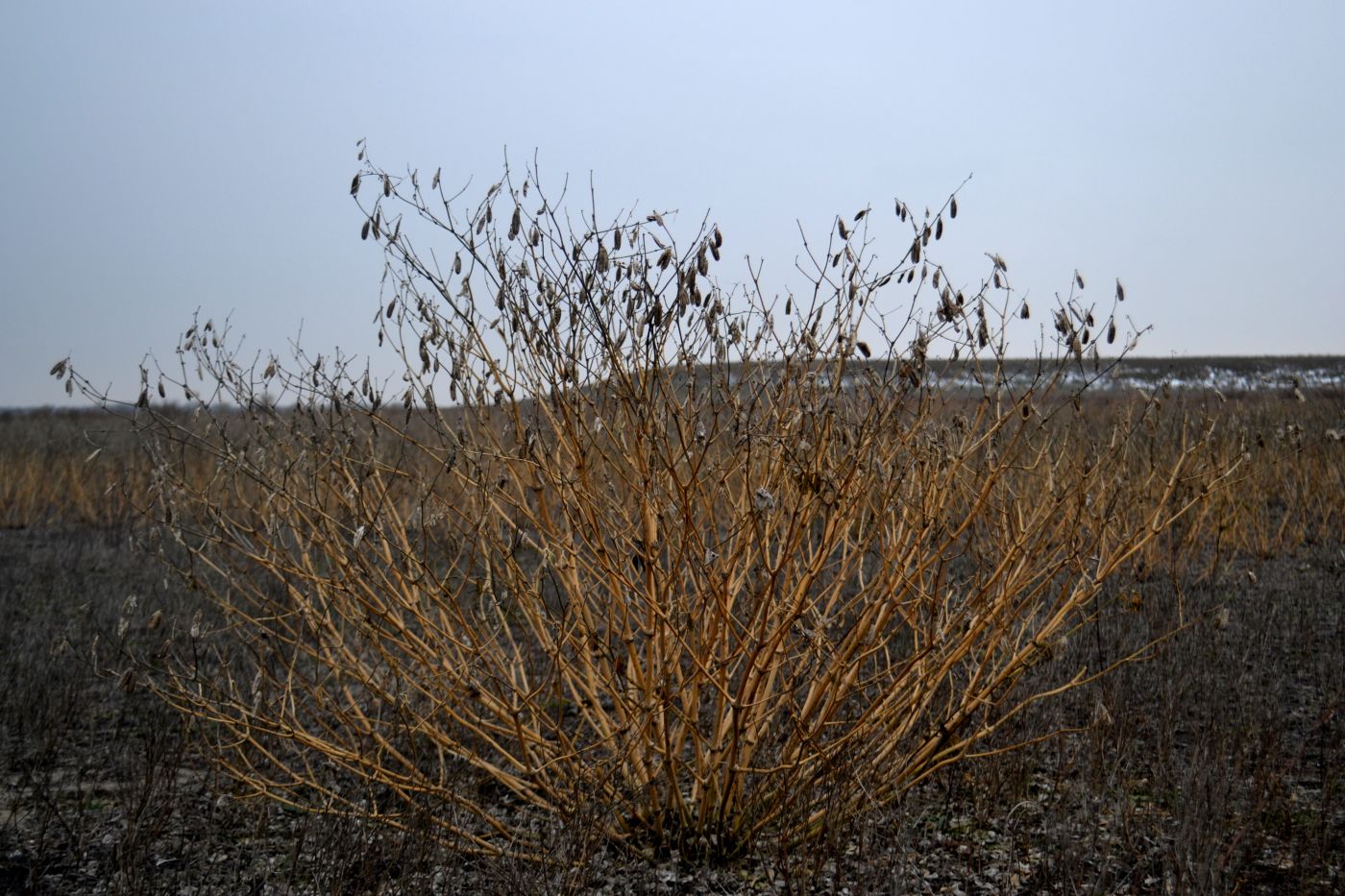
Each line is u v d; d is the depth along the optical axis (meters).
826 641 3.72
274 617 4.21
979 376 3.68
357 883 3.54
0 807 4.36
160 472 3.92
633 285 3.59
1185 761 4.43
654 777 3.94
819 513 3.66
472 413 4.11
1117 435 4.28
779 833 3.82
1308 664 5.89
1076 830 3.89
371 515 4.03
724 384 3.68
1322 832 3.76
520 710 3.87
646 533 3.69
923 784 4.51
